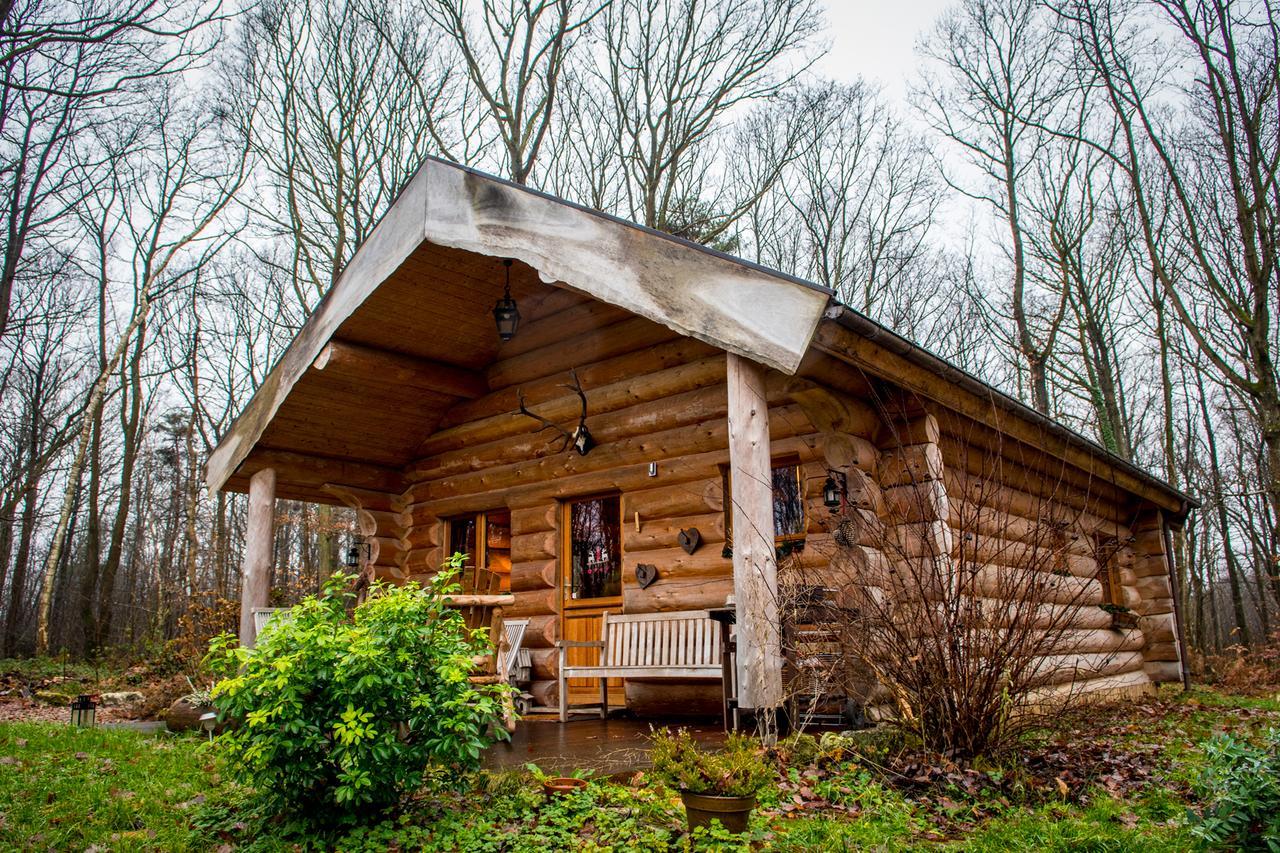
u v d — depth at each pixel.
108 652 19.42
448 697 4.68
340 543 22.64
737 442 5.98
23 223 17.44
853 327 5.98
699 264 6.27
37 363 23.41
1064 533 6.77
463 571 8.84
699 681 8.16
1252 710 9.97
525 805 4.89
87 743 6.97
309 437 10.26
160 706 10.66
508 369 10.11
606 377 9.26
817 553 7.50
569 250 6.89
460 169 7.58
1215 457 21.59
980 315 24.47
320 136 17.59
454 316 9.22
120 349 19.77
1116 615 11.49
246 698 4.48
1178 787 5.51
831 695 6.27
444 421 10.84
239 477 10.42
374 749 4.39
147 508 30.78
